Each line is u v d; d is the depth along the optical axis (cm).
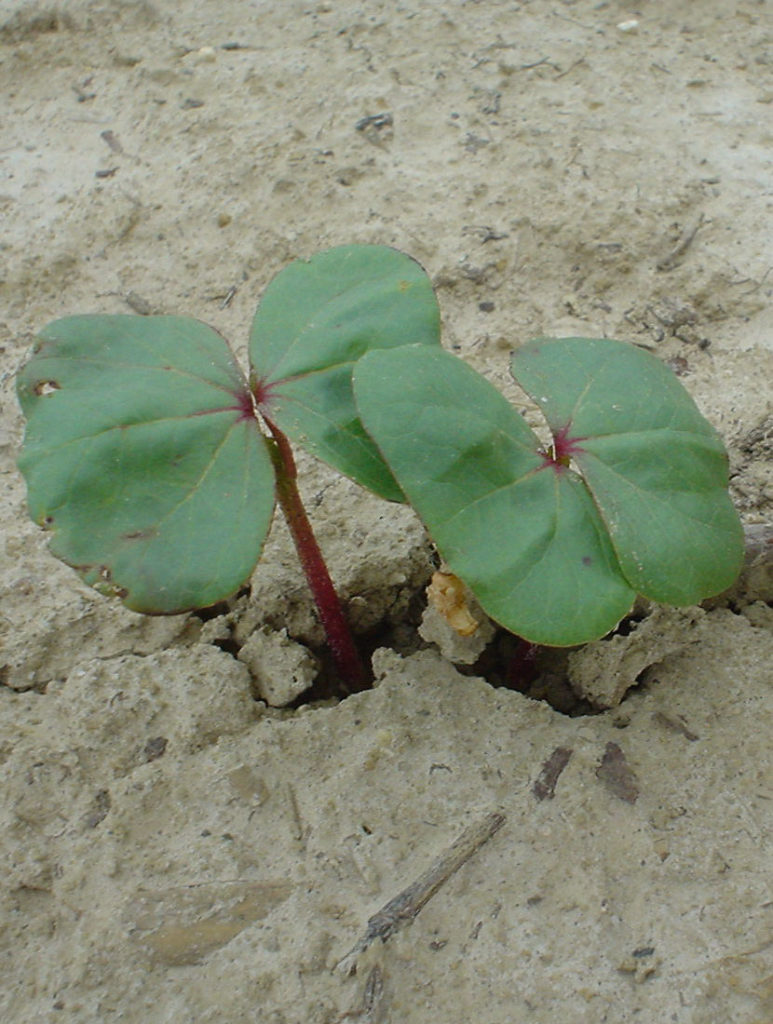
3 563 31
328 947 25
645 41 46
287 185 40
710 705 28
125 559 23
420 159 40
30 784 27
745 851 25
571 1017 24
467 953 25
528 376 25
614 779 27
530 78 44
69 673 29
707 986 24
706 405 33
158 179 41
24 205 41
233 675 29
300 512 27
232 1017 24
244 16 48
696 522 24
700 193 39
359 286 26
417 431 23
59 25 49
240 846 26
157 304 38
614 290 37
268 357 25
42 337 25
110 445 24
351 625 31
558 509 24
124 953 25
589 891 25
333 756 27
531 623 23
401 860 26
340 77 44
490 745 27
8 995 25
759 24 46
